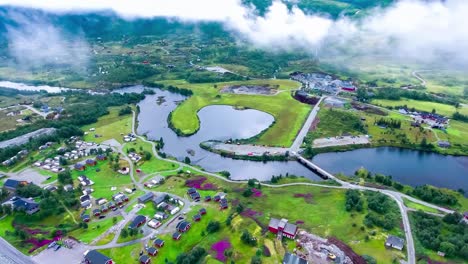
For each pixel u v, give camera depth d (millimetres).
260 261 133500
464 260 136500
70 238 153625
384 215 164500
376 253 139375
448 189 198875
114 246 147500
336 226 156625
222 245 145125
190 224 159750
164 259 141125
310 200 181125
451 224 158000
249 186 197500
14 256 142375
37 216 167000
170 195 185625
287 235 148500
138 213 170750
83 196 183750
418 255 138250
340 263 133625
